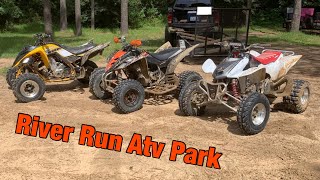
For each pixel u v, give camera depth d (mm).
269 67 6203
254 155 4871
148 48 14102
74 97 7777
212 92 5949
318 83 8680
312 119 6270
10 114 6551
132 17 25906
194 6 13609
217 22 12289
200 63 11359
